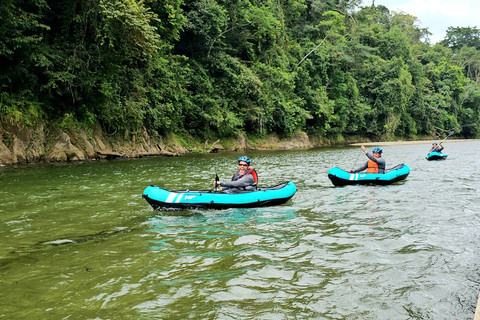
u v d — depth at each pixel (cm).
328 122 4491
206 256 458
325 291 363
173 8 2264
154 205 712
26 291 363
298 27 4488
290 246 496
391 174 1079
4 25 1447
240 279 389
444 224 611
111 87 1895
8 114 1566
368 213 693
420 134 6438
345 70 4947
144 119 2317
